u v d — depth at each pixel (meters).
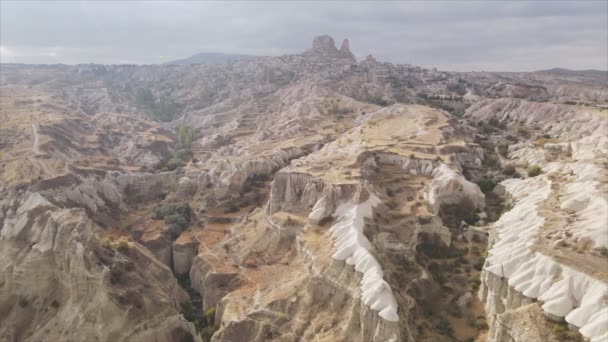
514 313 47.56
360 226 66.88
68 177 106.50
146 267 72.62
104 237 77.69
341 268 59.91
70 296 65.56
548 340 43.44
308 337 56.12
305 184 86.44
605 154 86.06
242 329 61.47
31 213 78.69
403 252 67.56
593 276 47.56
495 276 55.25
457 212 80.06
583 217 59.94
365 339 50.91
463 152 100.31
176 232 103.19
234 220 103.88
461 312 59.03
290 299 62.53
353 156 93.75
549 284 49.62
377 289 51.97
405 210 75.88
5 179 103.12
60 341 61.88
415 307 58.38
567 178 77.50
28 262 69.81
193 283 85.88
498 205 84.62
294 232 78.94
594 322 42.78
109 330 60.22
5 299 68.69
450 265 68.25
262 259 79.69
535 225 61.12
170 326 64.75
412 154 94.81
